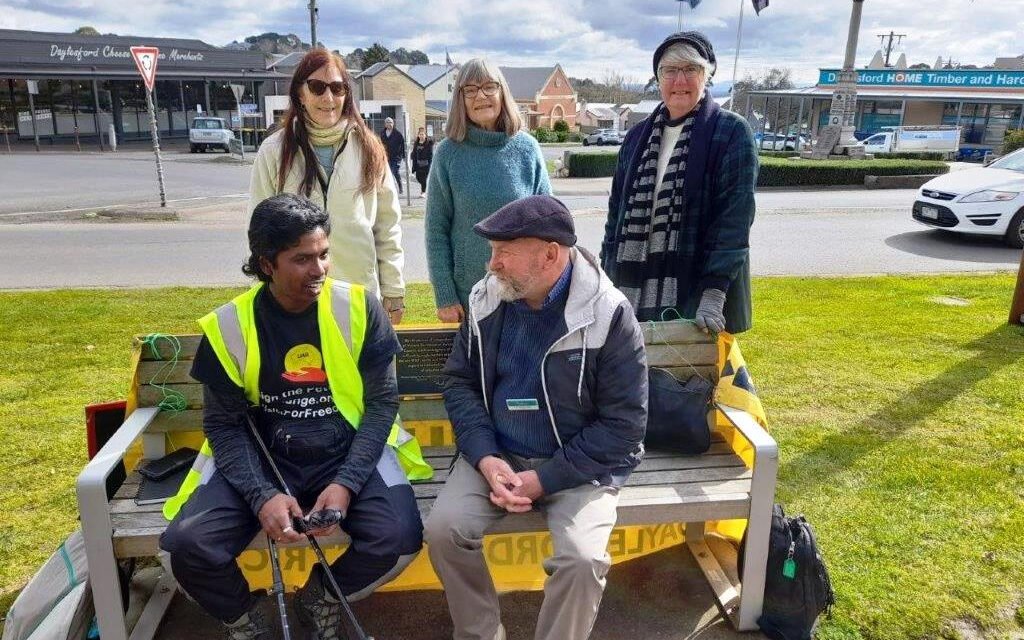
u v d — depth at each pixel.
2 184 18.52
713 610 2.62
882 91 42.00
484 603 2.29
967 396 4.45
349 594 2.25
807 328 5.93
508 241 2.15
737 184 2.74
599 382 2.29
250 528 2.19
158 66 39.16
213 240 10.44
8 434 3.88
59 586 2.34
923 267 8.73
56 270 8.24
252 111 38.62
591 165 22.70
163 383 2.63
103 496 2.14
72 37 37.38
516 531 2.32
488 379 2.41
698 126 2.80
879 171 20.30
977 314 6.32
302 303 2.26
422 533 2.29
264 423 2.34
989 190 9.96
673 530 2.85
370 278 3.02
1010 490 3.31
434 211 3.14
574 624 2.12
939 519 3.09
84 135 38.00
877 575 2.72
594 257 2.35
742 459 2.68
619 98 106.75
